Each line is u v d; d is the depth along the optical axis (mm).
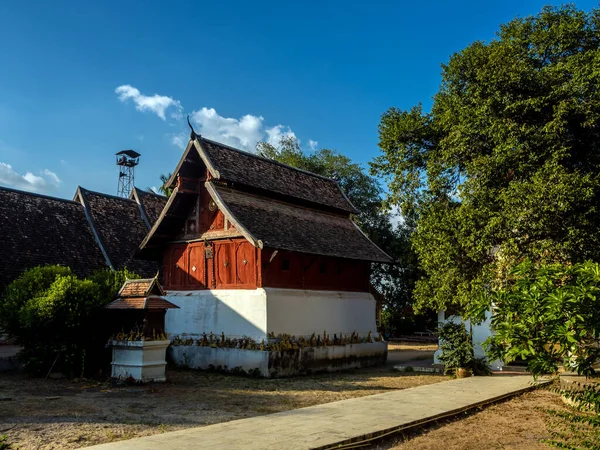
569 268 5855
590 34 15508
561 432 8867
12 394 11609
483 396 12078
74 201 25734
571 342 5379
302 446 7438
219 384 14352
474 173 15008
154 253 20609
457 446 8156
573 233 12633
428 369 18375
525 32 16891
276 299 17000
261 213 18500
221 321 17688
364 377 16797
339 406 10750
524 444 8266
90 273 21922
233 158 19641
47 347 13953
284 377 16172
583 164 14547
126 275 15508
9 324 13883
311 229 20141
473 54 16484
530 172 13844
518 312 6125
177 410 10391
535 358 5801
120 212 27031
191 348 17828
